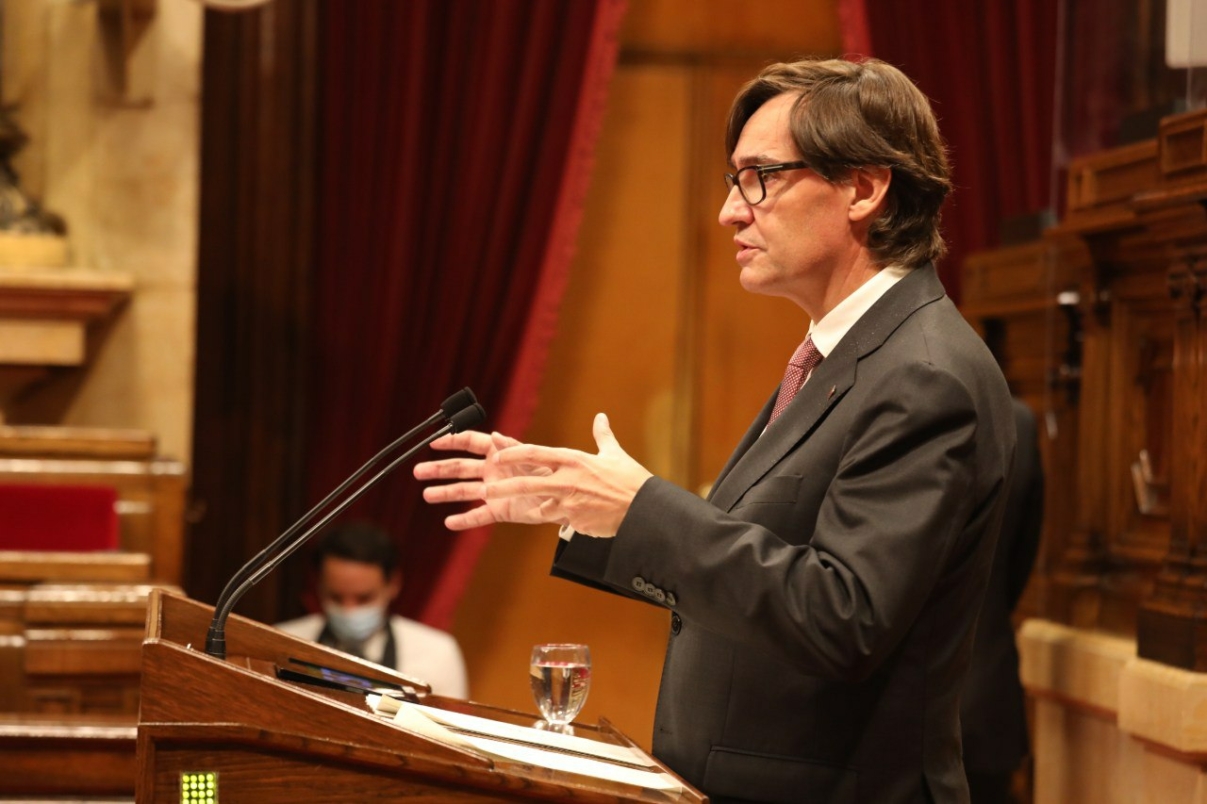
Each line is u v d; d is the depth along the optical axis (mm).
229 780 5000
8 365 15477
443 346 17703
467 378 17750
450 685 14117
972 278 15703
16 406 16078
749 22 19219
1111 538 11680
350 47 17688
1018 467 12430
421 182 17734
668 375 19156
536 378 17719
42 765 10086
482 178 17672
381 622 14102
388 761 5000
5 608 12484
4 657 12336
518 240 17781
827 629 5590
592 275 19109
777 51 19234
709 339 19188
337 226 17703
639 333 19141
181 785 4980
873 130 6543
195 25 16281
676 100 19172
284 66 17812
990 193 18047
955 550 6172
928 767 6250
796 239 6617
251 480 17766
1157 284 11102
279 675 6250
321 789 5027
